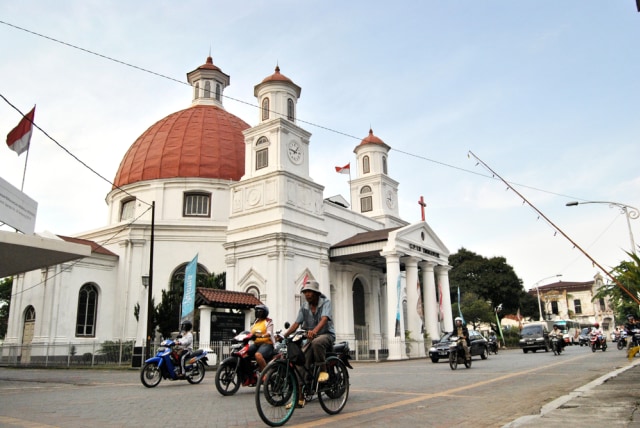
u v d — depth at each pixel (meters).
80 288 37.44
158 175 41.59
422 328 39.53
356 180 48.78
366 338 41.38
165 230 39.66
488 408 9.37
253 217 35.50
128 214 42.75
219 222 40.38
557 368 19.03
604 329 95.62
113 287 39.41
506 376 16.05
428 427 7.55
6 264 18.44
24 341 37.53
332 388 8.88
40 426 8.12
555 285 104.94
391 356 33.34
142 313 36.91
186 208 41.28
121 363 29.89
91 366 29.42
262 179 35.72
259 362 10.95
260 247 34.38
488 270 69.75
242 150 44.28
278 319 32.41
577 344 57.19
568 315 99.69
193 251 39.72
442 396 11.22
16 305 38.41
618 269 12.98
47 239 16.19
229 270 35.81
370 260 40.16
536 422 7.08
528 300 78.94
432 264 41.47
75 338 36.34
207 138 43.62
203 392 13.50
